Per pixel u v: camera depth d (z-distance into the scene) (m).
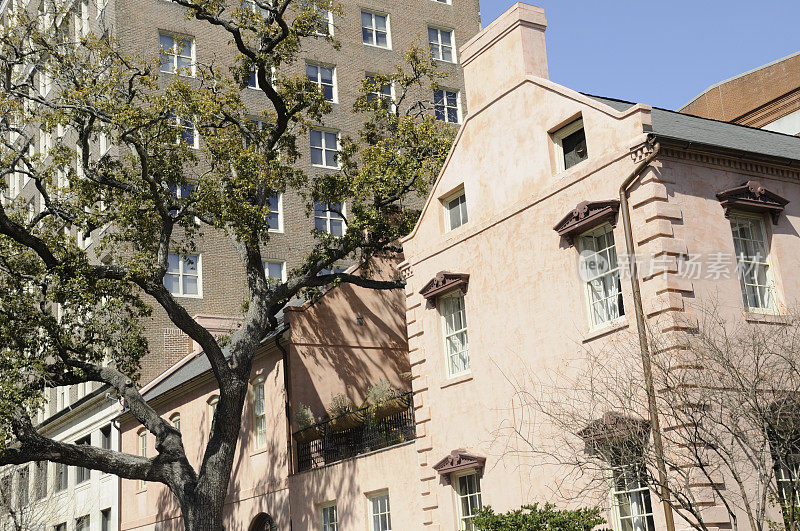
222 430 24.11
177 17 44.34
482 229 20.33
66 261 23.25
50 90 43.38
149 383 37.78
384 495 22.98
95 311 27.92
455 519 20.14
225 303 41.94
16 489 44.03
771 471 14.20
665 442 14.98
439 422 20.94
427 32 53.03
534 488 18.00
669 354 15.20
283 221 44.72
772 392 14.31
